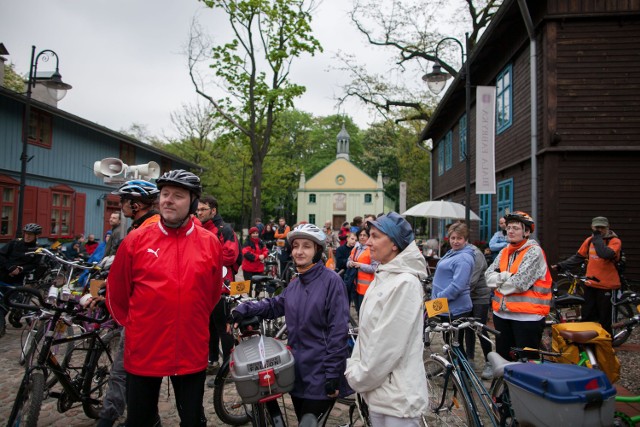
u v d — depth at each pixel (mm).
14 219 14617
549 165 9188
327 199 55562
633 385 4801
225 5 20953
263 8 20656
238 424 3842
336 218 55312
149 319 2430
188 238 2594
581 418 2146
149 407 2500
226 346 4617
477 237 15188
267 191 42719
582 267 7641
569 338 3271
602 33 9164
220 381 3760
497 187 12906
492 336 5551
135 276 2498
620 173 9008
